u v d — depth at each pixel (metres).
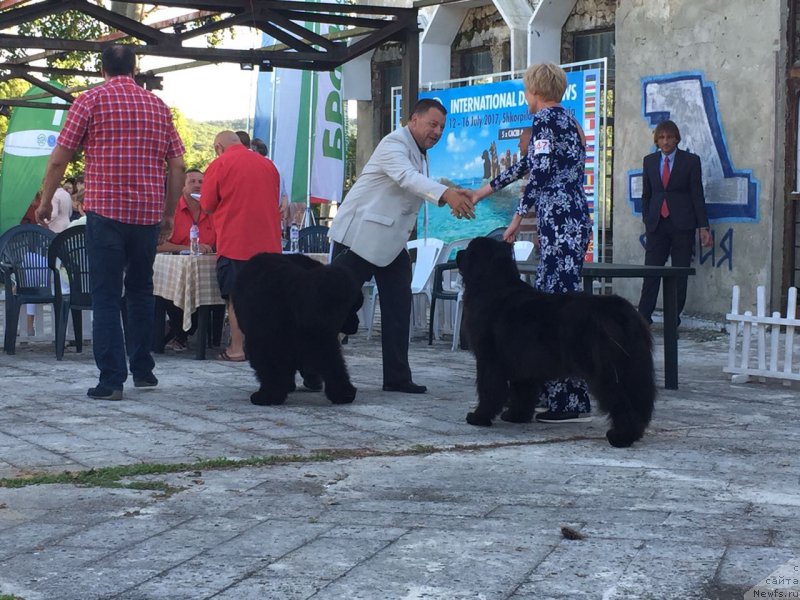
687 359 8.56
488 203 12.88
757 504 3.93
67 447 4.89
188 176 9.09
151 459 4.66
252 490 4.14
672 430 5.48
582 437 5.24
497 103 12.80
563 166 5.53
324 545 3.42
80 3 9.28
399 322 6.65
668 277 6.87
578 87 11.47
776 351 7.18
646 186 10.46
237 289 6.17
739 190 10.44
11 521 3.69
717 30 10.61
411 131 6.42
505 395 5.43
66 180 17.33
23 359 8.30
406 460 4.70
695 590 3.00
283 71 14.23
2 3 9.79
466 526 3.64
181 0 9.41
